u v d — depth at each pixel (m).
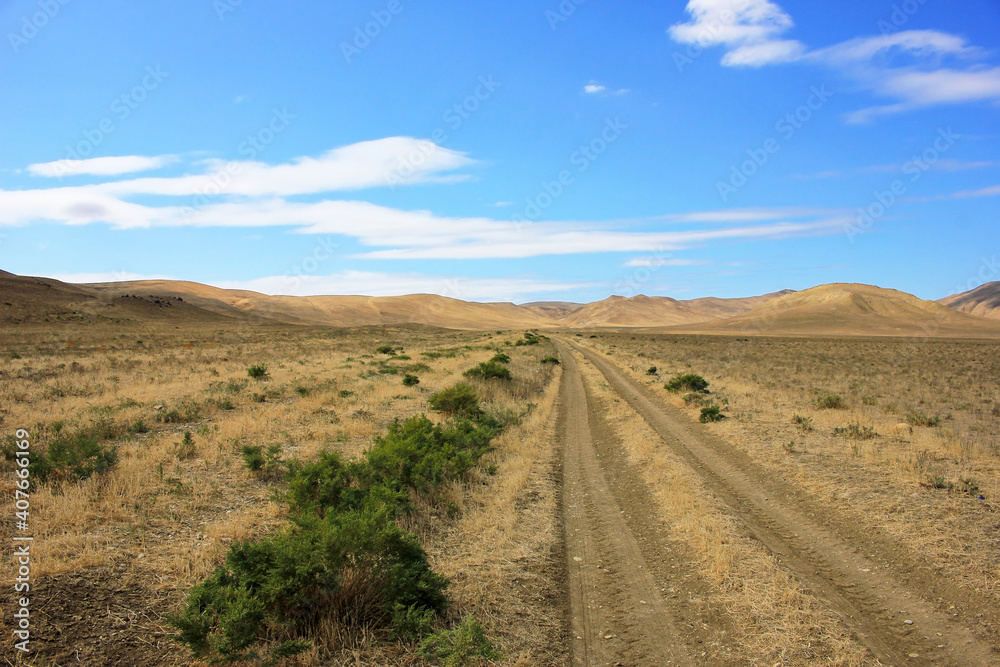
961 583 6.17
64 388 19.73
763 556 7.15
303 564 5.20
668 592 6.50
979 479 9.87
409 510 8.53
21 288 89.88
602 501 10.30
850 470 10.69
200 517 7.92
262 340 64.44
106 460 9.59
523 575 6.93
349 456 11.67
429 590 5.63
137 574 5.98
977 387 27.77
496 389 23.50
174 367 29.02
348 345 61.09
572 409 21.45
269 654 4.63
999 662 4.84
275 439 12.88
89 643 4.70
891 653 5.05
